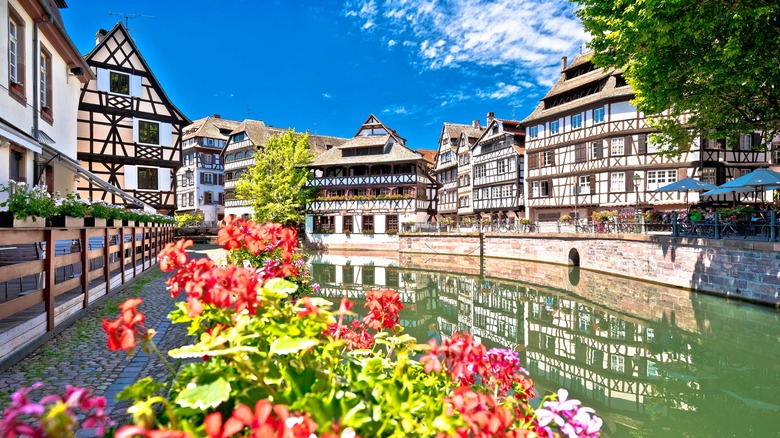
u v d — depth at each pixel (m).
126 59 22.30
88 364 4.78
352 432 1.33
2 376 4.32
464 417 1.44
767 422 5.95
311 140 53.81
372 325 2.83
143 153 22.53
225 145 53.09
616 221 22.09
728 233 14.66
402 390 1.77
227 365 1.60
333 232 42.16
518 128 37.81
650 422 6.00
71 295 6.96
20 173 11.19
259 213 40.69
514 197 35.97
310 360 1.71
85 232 7.14
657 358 8.79
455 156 47.03
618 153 28.27
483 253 32.03
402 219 40.59
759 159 26.75
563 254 25.38
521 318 12.80
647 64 10.95
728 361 8.50
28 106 10.98
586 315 12.87
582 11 12.70
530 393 2.49
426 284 19.69
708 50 10.34
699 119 12.91
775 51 9.73
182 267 2.04
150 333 1.65
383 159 41.41
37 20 11.26
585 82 30.05
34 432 1.05
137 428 1.08
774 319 11.27
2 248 7.22
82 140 21.20
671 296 14.88
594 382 7.59
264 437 1.11
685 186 18.48
